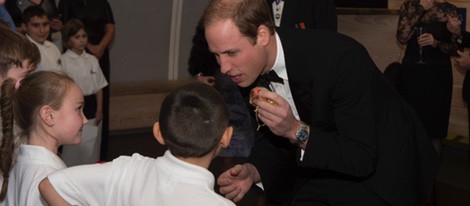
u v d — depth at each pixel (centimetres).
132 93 666
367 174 197
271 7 394
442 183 470
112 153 571
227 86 396
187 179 150
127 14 698
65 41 454
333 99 195
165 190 150
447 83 476
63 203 159
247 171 227
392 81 484
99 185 159
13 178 195
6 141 196
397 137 205
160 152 577
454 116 569
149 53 730
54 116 197
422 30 469
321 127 204
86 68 455
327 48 194
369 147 194
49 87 197
